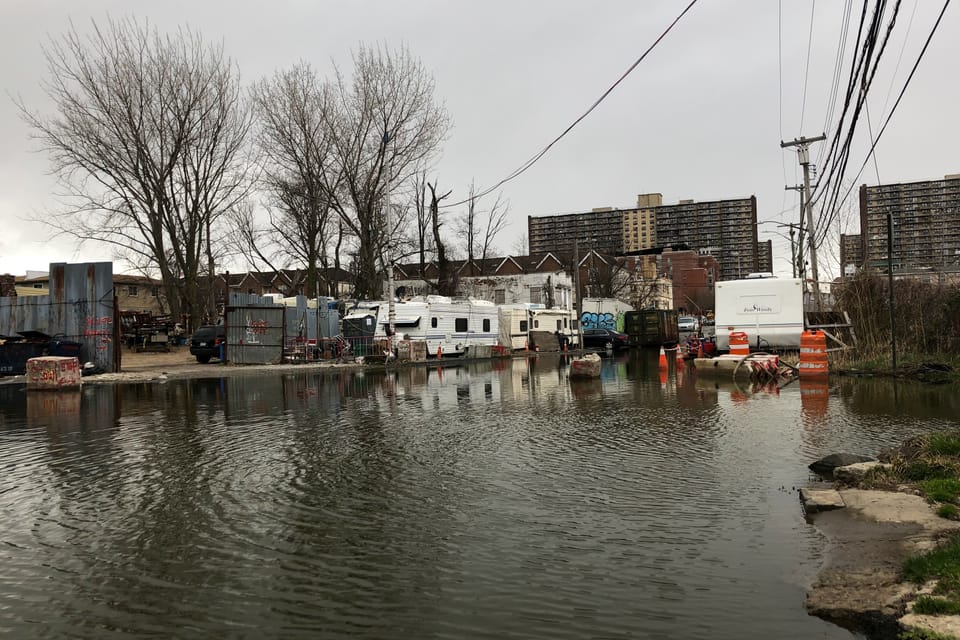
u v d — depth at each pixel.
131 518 6.43
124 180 36.59
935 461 7.19
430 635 4.04
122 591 4.75
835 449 8.98
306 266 43.88
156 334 36.81
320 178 39.75
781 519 6.07
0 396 17.61
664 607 4.36
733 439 9.87
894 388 15.84
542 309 44.22
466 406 14.44
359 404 15.00
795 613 4.24
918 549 5.05
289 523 6.21
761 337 24.34
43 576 5.03
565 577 4.88
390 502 6.85
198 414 13.52
